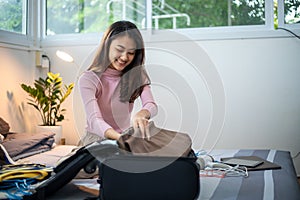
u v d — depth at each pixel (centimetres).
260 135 293
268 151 213
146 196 97
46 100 294
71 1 338
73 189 126
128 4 325
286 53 286
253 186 127
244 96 294
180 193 96
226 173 147
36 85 295
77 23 337
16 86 303
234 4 304
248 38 292
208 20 309
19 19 317
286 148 288
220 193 118
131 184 97
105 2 330
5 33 292
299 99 285
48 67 331
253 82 293
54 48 332
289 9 291
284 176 144
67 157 118
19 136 251
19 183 115
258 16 299
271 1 294
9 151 214
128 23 118
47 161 217
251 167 159
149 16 319
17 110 304
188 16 313
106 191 98
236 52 295
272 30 287
